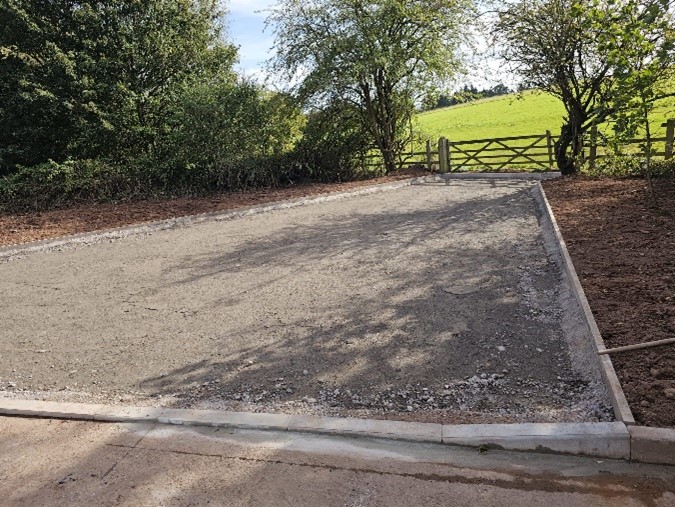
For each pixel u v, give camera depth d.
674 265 5.11
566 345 4.27
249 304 5.74
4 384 4.31
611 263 5.48
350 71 14.49
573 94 12.84
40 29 14.60
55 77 14.37
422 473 2.87
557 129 20.77
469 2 14.48
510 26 11.93
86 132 14.69
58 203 13.16
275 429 3.34
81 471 3.07
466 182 13.85
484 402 3.55
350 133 16.52
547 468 2.84
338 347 4.53
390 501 2.67
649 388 3.22
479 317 4.93
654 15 7.04
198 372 4.29
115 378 4.29
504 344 4.37
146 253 8.39
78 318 5.72
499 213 9.44
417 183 14.41
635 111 7.95
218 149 14.38
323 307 5.48
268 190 14.17
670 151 11.09
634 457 2.84
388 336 4.67
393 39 15.01
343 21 14.59
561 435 2.93
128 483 2.94
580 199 9.05
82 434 3.45
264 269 7.01
